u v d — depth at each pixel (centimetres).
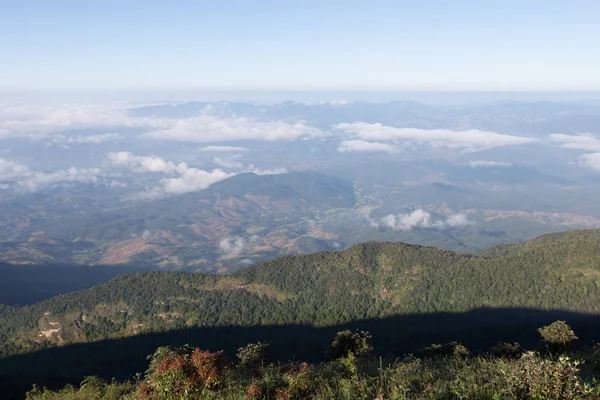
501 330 10125
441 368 1631
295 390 1384
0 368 11431
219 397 1412
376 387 1330
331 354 4256
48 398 2420
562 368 1110
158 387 1495
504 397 1084
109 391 2181
